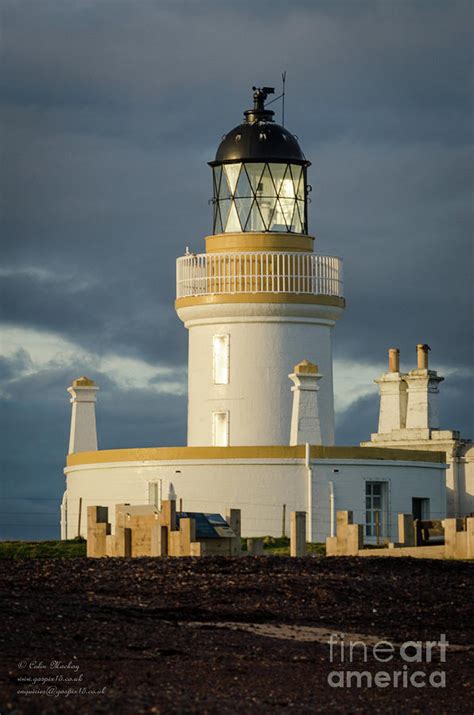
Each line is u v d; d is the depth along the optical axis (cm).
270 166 7719
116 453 7500
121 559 5309
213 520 6122
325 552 6306
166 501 5947
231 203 7756
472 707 3766
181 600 4662
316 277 7662
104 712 3416
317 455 7262
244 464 7244
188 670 3894
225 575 5003
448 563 5388
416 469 7538
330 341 7788
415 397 8781
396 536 7412
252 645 4206
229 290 7612
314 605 4706
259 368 7612
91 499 7625
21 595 4606
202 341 7731
